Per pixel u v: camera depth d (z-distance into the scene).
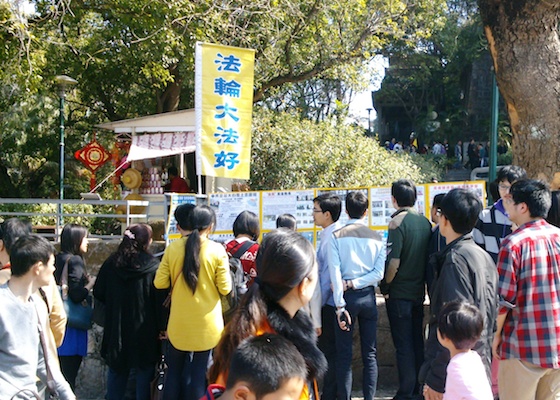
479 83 31.41
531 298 3.38
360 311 4.41
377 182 11.15
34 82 9.37
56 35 13.00
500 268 3.44
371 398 4.46
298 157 10.38
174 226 5.43
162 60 12.62
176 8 10.59
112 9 11.52
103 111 17.86
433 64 31.53
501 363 3.54
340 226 4.63
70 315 4.43
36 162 19.02
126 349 4.38
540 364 3.35
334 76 15.38
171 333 4.06
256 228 4.63
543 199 3.46
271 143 10.30
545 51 5.35
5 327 2.84
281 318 2.12
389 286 4.68
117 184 12.17
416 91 34.31
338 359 4.41
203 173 5.71
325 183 10.48
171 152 8.92
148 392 4.50
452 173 27.58
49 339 3.18
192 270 3.97
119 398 4.52
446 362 3.13
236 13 11.06
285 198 5.56
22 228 3.98
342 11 13.84
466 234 3.42
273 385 1.63
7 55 9.27
